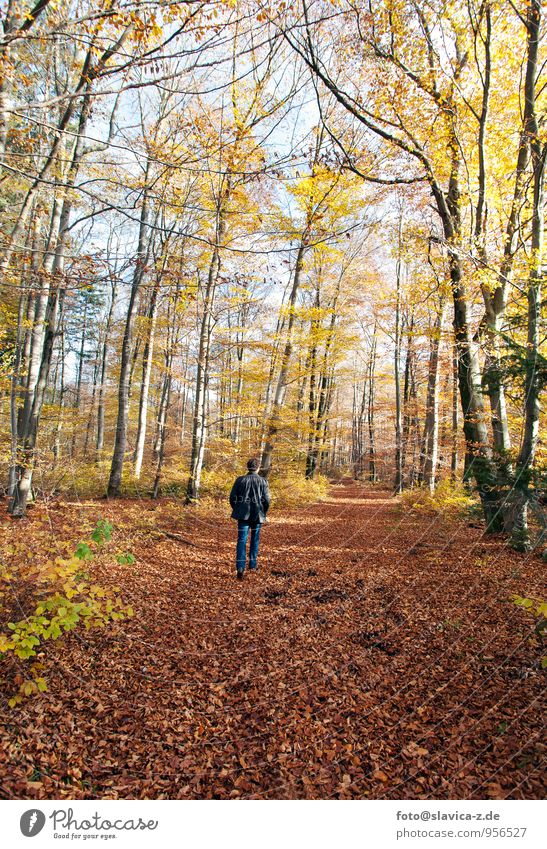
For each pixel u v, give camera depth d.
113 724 2.37
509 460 5.15
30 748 2.14
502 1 5.39
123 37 2.81
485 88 5.89
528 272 5.70
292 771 2.08
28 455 6.76
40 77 4.57
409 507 8.93
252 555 5.16
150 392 15.58
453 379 9.90
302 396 13.41
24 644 2.25
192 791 1.97
